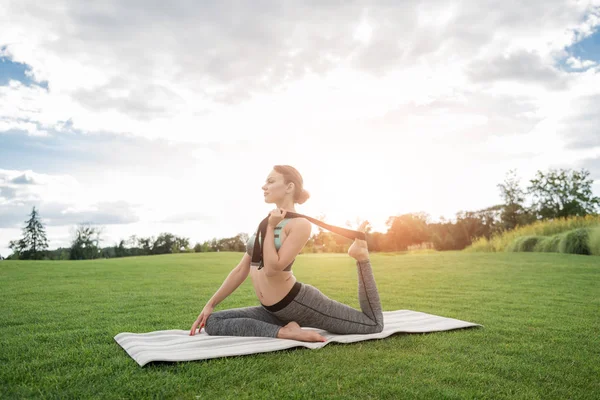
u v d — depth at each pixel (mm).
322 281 9203
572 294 6688
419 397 2338
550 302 5922
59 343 3570
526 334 3857
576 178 28578
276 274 3379
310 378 2596
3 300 6402
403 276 9633
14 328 4277
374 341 3510
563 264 11211
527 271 10000
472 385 2551
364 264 3707
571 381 2662
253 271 3619
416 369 2801
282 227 3404
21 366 2895
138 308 5656
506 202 29844
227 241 39969
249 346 3152
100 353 3205
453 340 3574
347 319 3596
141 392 2377
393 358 3029
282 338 3404
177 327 4391
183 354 2955
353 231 3646
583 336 3822
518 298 6316
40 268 12719
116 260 17938
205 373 2646
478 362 2971
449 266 11734
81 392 2400
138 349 3111
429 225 36156
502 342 3562
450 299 6289
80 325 4453
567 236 15391
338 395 2344
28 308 5625
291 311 3504
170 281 9359
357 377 2613
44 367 2887
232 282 3803
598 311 5199
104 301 6312
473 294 6793
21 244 45875
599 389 2549
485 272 10070
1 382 2600
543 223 19656
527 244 17656
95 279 9773
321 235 35125
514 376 2730
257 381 2523
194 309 5609
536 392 2465
